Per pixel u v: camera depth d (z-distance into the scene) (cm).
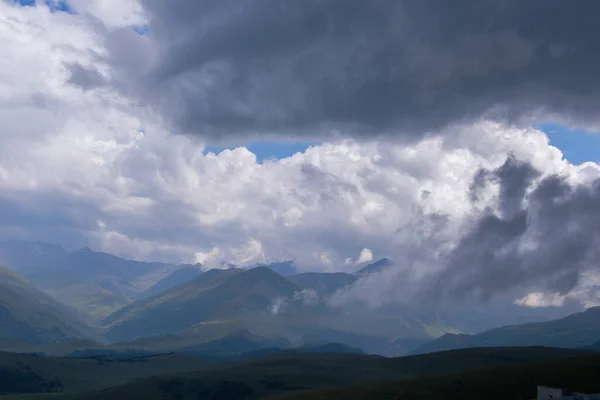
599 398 15900
